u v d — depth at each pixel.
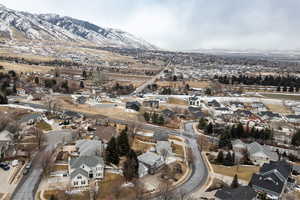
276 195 68.56
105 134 101.06
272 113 157.12
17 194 64.62
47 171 75.50
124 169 74.75
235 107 174.38
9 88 166.88
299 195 71.44
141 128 121.62
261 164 91.81
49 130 109.25
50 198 62.22
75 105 152.25
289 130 132.50
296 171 85.81
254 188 72.31
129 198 65.56
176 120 139.88
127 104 154.00
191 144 107.50
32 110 131.25
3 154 82.06
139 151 93.19
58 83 198.50
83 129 111.62
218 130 122.44
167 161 88.88
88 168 73.00
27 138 97.56
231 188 67.12
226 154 95.44
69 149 90.81
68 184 69.81
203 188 73.00
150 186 72.50
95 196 65.00
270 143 114.00
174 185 73.88
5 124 102.50
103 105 156.88
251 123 139.62
